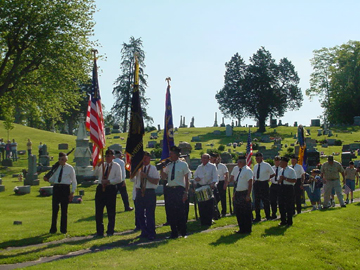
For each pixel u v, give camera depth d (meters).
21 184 27.55
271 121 86.12
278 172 13.93
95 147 11.79
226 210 15.68
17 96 25.28
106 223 13.45
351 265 9.11
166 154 12.99
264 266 8.37
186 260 8.23
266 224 12.45
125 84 74.81
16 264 8.74
